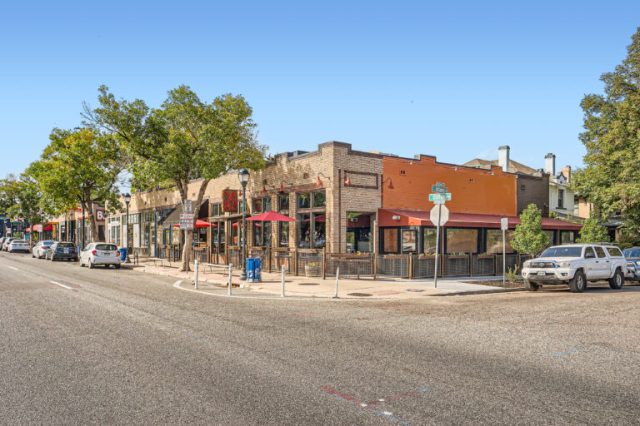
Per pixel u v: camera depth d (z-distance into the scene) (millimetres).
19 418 4824
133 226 45094
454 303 13711
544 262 17516
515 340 8523
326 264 21422
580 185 33594
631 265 21391
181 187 25547
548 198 32875
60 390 5664
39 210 62406
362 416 4906
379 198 23766
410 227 23641
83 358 7086
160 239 39750
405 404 5254
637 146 28172
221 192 30484
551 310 12250
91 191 41031
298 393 5586
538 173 41969
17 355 7250
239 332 9047
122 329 9250
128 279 20391
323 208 22719
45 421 4754
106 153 29250
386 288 17234
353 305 13141
